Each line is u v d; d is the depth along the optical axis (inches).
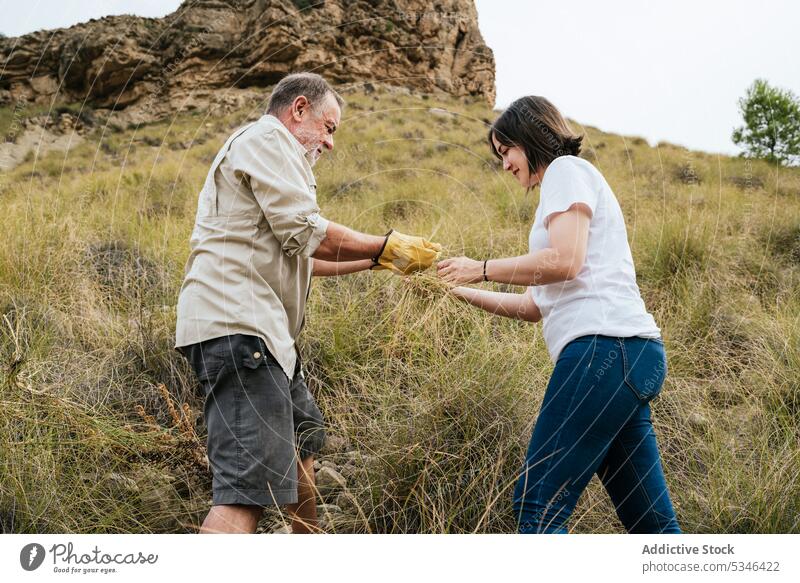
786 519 80.4
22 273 135.7
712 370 120.8
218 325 66.9
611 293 65.3
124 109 876.0
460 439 92.6
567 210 64.2
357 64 829.8
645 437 68.9
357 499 88.0
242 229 69.1
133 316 130.3
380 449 90.7
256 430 65.6
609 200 68.2
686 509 84.4
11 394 89.2
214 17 883.4
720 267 164.9
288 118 74.2
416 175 325.4
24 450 84.6
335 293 138.7
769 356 118.1
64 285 138.9
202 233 71.2
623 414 63.7
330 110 75.0
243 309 67.4
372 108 685.9
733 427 101.9
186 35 861.2
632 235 185.2
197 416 106.4
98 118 828.0
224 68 854.5
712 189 269.4
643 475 68.5
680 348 126.6
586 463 63.8
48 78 915.4
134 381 111.7
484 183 299.3
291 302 74.5
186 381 111.4
